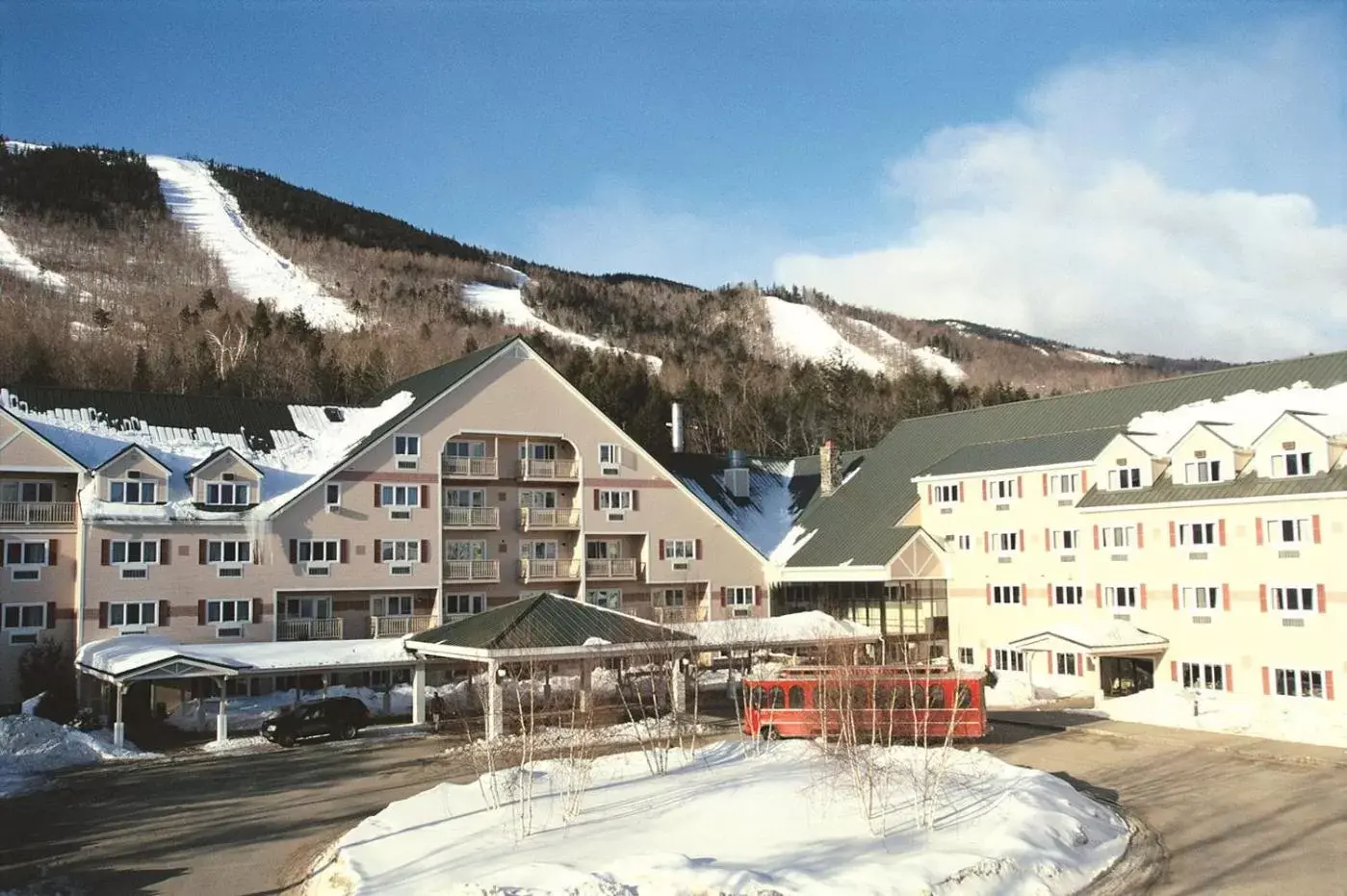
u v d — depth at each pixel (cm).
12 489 5150
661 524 6656
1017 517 5931
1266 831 2833
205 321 14225
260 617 5419
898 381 15612
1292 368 5453
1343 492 4444
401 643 5044
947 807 2894
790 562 6725
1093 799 3166
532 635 4547
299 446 6078
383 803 3334
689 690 5775
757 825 2770
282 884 2509
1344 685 4441
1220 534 4938
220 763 4066
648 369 15700
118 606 5100
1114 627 5209
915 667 4291
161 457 5556
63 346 12144
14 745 4088
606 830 2761
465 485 6234
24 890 2477
